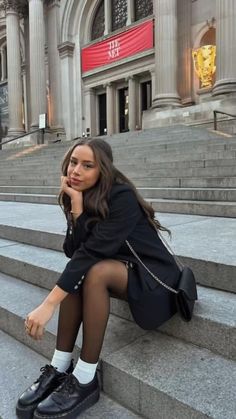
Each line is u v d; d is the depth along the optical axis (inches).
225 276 95.2
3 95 1131.3
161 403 68.9
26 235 161.2
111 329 91.3
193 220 175.5
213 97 604.1
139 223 78.5
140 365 76.2
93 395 75.2
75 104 950.4
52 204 286.8
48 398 71.3
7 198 335.0
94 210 75.0
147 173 296.0
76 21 934.4
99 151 77.0
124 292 76.7
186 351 80.5
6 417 74.2
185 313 79.3
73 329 78.2
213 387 68.6
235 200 199.0
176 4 697.6
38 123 908.0
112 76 881.5
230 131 534.0
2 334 109.4
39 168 449.7
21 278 133.6
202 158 298.5
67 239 82.5
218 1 606.5
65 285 72.6
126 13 860.0
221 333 77.8
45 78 936.9
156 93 695.7
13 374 88.6
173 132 478.9
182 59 719.7
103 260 75.3
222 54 600.4
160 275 77.3
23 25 1039.0
